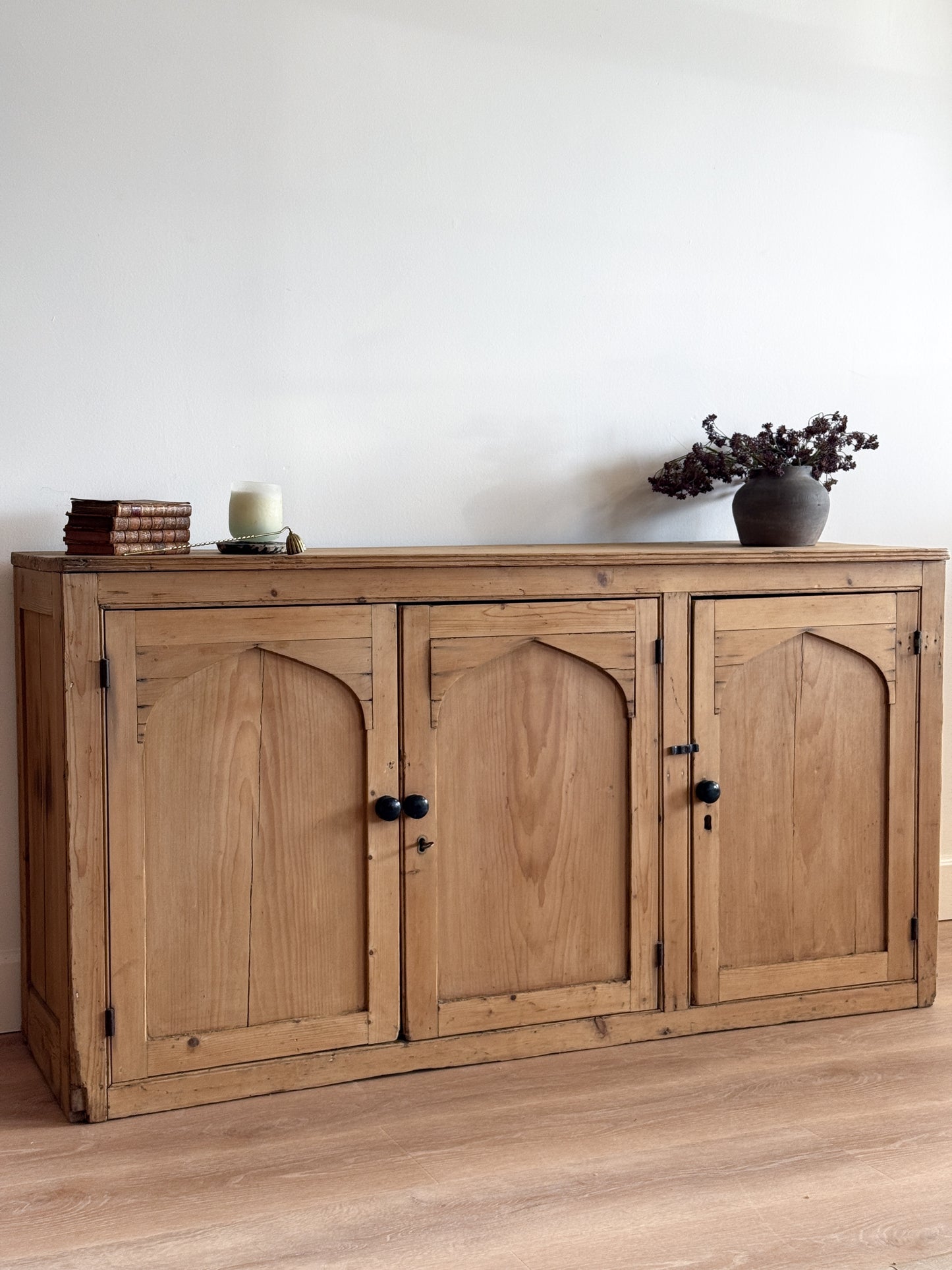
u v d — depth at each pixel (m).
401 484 2.52
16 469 2.27
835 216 2.83
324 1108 1.98
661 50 2.66
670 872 2.24
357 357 2.47
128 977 1.93
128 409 2.33
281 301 2.41
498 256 2.56
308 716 2.03
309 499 2.46
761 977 2.31
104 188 2.28
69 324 2.28
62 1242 1.61
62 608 1.87
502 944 2.16
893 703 2.38
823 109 2.80
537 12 2.56
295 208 2.41
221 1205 1.69
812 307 2.83
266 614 1.98
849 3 2.81
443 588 2.08
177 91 2.32
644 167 2.67
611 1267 1.55
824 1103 1.99
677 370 2.72
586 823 2.20
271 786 2.01
